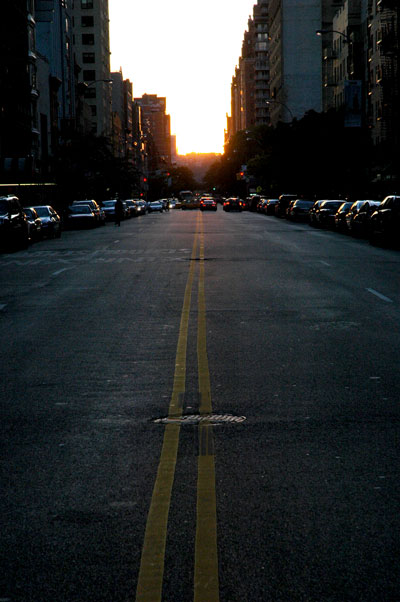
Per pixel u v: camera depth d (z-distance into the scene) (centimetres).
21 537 490
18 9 6956
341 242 3609
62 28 9769
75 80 11188
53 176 7288
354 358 1041
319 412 786
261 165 11512
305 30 13662
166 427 740
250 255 2802
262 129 16262
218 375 952
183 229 5147
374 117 7862
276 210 7819
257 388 885
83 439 705
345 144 7506
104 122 14800
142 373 970
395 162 6212
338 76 9750
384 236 3177
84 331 1278
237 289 1802
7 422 765
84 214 5509
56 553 465
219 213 10312
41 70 8269
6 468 629
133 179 11406
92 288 1859
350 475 603
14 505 547
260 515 522
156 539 483
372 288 1808
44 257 2842
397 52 6456
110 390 888
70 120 8094
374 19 7800
